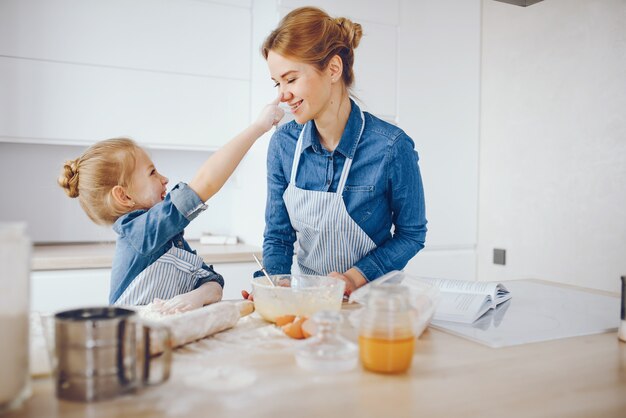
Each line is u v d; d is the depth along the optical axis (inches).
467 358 30.5
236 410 22.4
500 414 22.5
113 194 50.9
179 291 52.9
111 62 86.9
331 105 52.1
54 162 95.4
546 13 93.0
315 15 48.7
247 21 96.7
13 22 80.7
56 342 23.2
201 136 94.0
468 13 106.9
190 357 29.6
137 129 89.3
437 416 22.1
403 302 27.6
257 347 31.7
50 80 83.4
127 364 23.6
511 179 101.6
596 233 84.4
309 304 36.8
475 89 108.7
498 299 46.4
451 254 107.3
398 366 27.0
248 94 97.4
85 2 84.7
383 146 53.6
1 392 21.4
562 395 24.9
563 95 90.0
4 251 21.4
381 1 97.2
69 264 77.0
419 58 102.0
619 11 80.1
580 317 41.3
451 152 106.7
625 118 79.4
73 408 22.3
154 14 89.4
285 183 60.2
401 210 55.4
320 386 25.4
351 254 57.3
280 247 60.3
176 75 91.5
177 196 43.6
